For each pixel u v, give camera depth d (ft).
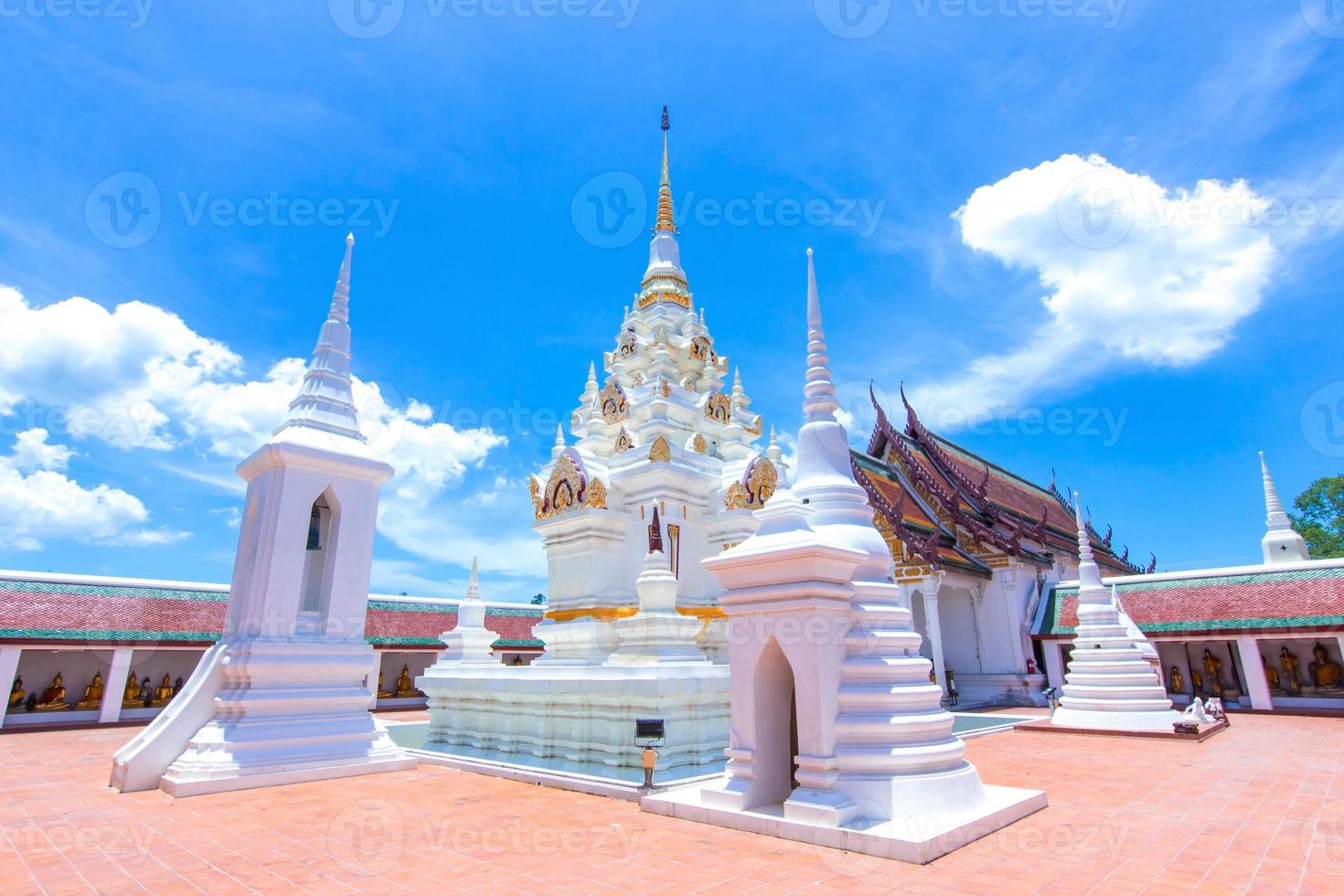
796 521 25.93
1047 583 100.89
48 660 70.08
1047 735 55.36
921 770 23.00
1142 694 56.03
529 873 19.16
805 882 18.10
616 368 59.26
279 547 35.47
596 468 49.70
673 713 32.99
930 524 93.76
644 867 19.57
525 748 37.06
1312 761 40.14
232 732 32.12
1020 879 18.33
